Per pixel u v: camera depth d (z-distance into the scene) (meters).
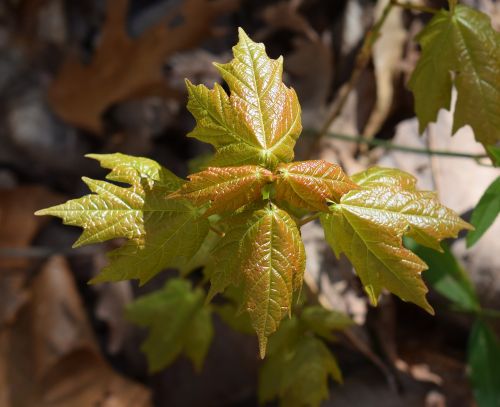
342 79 0.53
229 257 0.26
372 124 0.51
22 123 0.57
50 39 0.60
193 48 0.55
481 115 0.33
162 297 0.43
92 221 0.27
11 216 0.57
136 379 0.53
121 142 0.58
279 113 0.27
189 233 0.28
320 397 0.38
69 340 0.53
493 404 0.42
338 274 0.46
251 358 0.50
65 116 0.57
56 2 0.60
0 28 0.59
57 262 0.55
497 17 0.50
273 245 0.26
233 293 0.37
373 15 0.53
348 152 0.51
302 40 0.54
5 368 0.53
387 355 0.48
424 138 0.48
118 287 0.53
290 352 0.38
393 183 0.29
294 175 0.26
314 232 0.47
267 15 0.56
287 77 0.54
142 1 0.60
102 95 0.57
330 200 0.26
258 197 0.26
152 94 0.56
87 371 0.53
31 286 0.55
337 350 0.49
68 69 0.57
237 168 0.26
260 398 0.43
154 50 0.55
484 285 0.45
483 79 0.33
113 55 0.56
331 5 0.56
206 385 0.51
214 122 0.27
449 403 0.46
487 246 0.45
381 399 0.47
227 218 0.26
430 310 0.28
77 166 0.58
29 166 0.59
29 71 0.59
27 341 0.54
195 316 0.42
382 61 0.51
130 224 0.28
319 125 0.52
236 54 0.27
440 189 0.47
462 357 0.48
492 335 0.43
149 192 0.28
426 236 0.28
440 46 0.33
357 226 0.28
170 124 0.57
